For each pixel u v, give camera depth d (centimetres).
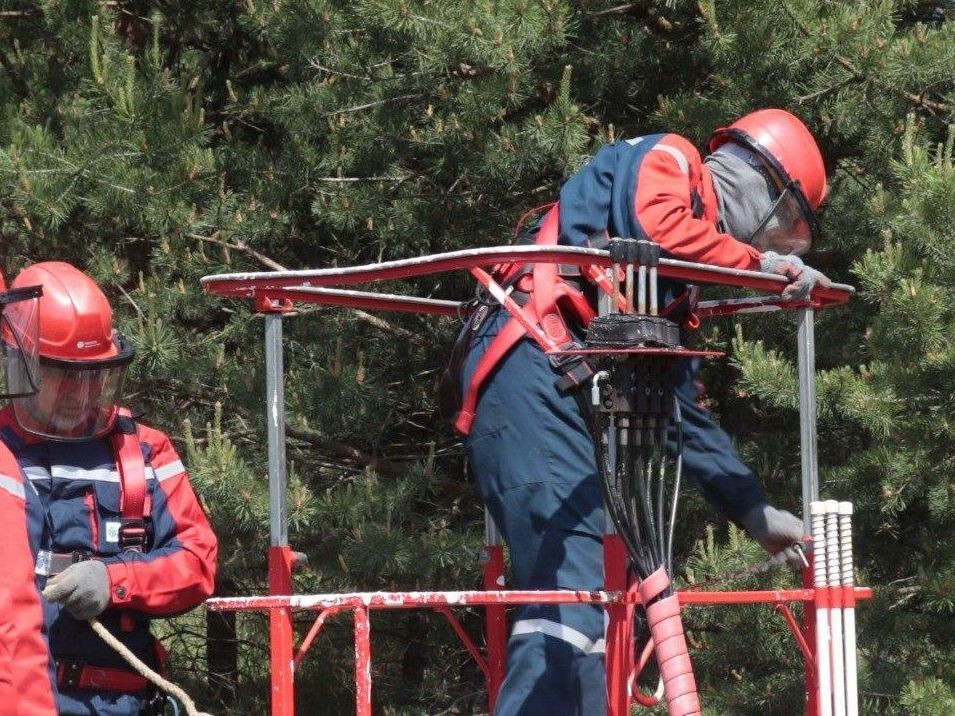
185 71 2244
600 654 951
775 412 2102
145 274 2055
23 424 1004
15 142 1739
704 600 927
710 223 1011
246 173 1975
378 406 2062
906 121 1822
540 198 2047
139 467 1036
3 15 2047
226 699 2409
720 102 1864
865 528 1867
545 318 984
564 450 977
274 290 978
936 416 1582
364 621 848
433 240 2094
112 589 991
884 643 1822
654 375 863
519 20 1717
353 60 1956
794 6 1730
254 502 1702
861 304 1991
